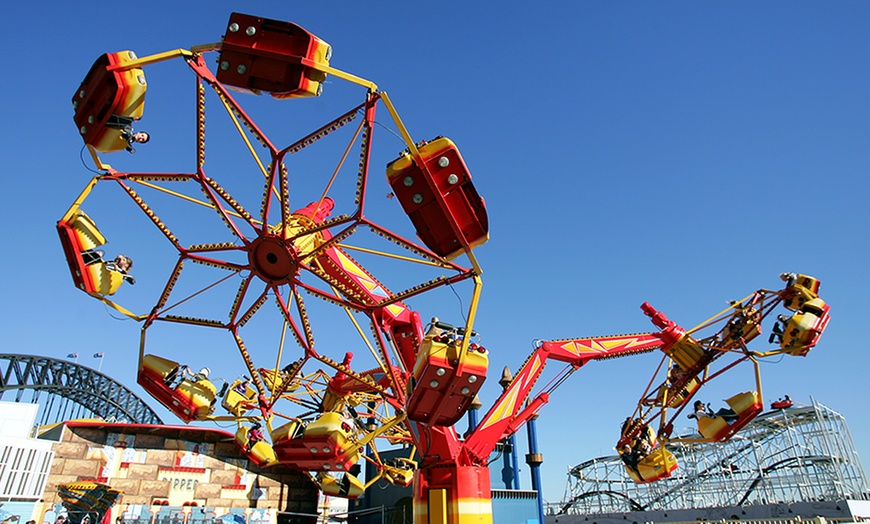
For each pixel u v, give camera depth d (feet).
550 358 83.30
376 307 53.78
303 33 39.75
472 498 63.16
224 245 49.75
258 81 41.27
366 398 90.94
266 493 148.46
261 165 46.24
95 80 39.93
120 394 313.12
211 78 40.42
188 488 142.61
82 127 41.45
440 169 43.27
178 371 59.26
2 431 134.21
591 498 249.96
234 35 40.06
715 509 185.06
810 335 74.74
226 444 151.02
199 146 42.80
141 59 39.50
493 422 71.31
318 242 56.03
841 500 156.66
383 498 152.15
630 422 93.35
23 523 125.59
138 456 142.10
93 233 46.19
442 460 64.85
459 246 47.16
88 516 120.67
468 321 49.42
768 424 193.26
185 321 55.77
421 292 51.13
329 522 174.70
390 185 45.06
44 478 131.64
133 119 40.98
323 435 62.08
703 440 84.64
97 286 46.83
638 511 210.79
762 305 81.87
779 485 187.83
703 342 86.38
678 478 221.46
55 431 142.82
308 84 40.93
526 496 136.15
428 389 52.01
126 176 44.32
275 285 52.60
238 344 59.88
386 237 46.42
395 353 67.41
